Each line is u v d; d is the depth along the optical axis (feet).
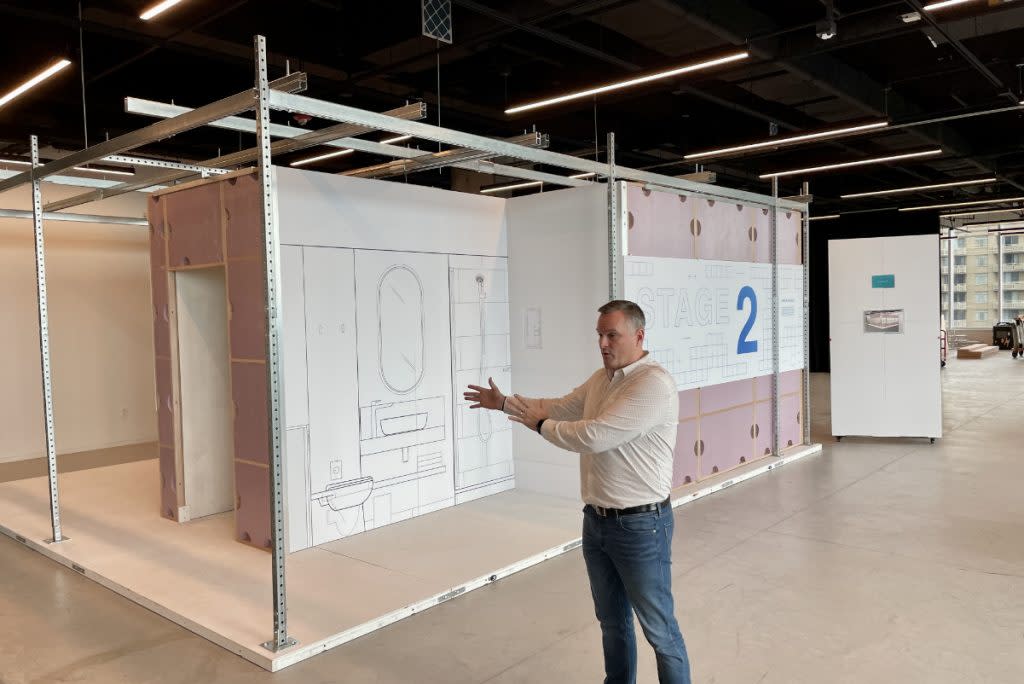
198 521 16.57
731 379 20.35
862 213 53.36
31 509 17.60
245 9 19.63
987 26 22.03
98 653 10.30
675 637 7.42
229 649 10.32
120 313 26.73
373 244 15.67
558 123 30.40
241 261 14.35
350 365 15.25
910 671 9.37
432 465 16.92
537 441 18.49
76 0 17.56
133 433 27.12
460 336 17.58
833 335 25.57
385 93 25.58
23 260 24.39
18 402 24.20
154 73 23.99
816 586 12.26
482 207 18.07
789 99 28.68
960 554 13.78
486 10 18.74
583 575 13.05
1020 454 22.88
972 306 72.49
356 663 9.84
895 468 21.22
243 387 14.62
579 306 17.30
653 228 17.62
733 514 16.67
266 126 9.98
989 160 37.83
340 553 14.06
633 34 22.24
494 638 10.50
